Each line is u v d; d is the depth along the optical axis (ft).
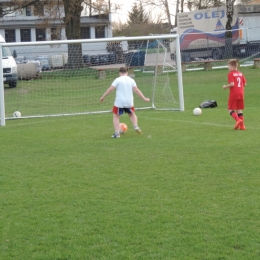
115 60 83.66
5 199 25.23
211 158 32.35
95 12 146.41
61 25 151.02
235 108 43.27
